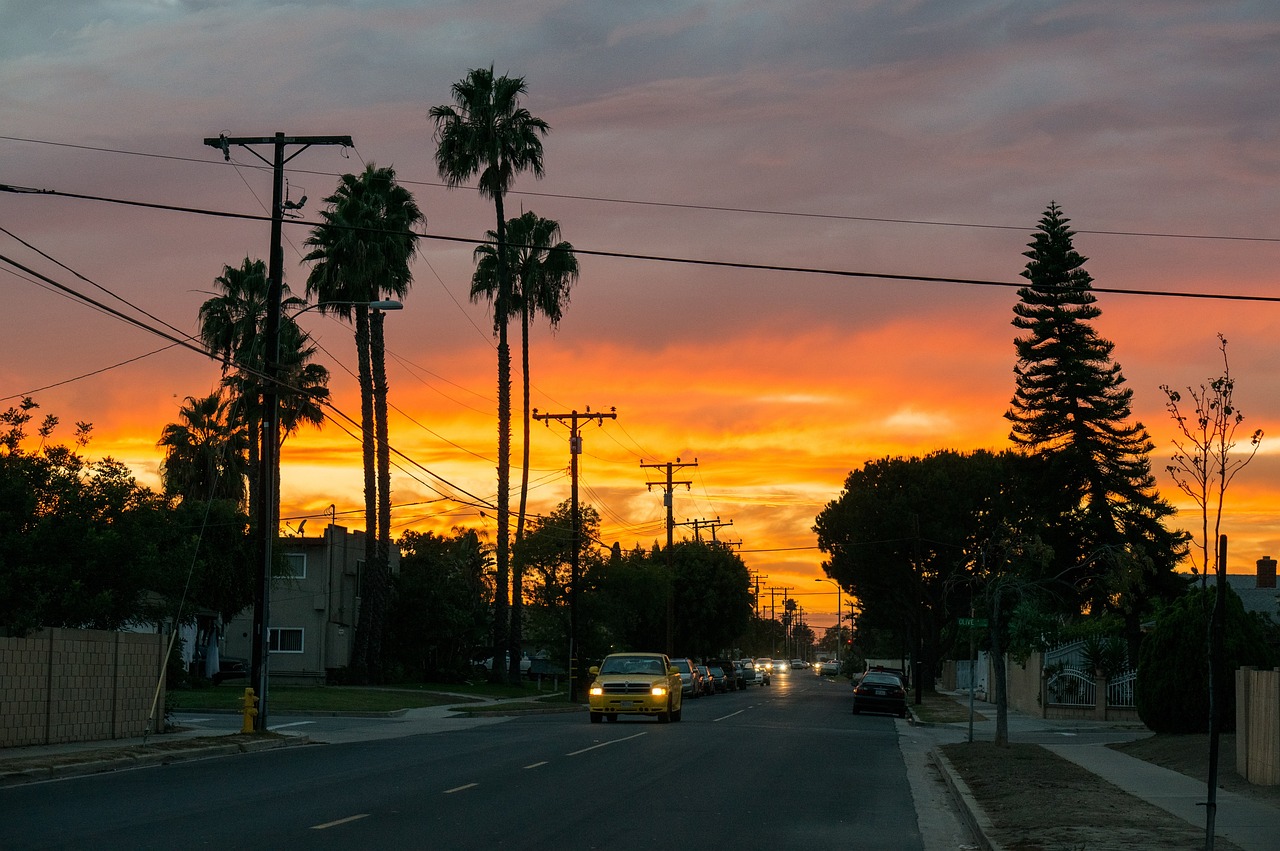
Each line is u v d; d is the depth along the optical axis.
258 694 28.28
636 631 76.44
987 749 26.12
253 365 55.16
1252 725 19.64
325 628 59.38
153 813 14.72
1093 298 53.94
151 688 27.72
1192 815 15.48
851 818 15.73
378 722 36.38
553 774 19.98
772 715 45.28
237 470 56.91
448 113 60.09
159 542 28.22
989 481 68.50
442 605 63.59
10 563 24.62
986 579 29.34
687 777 20.02
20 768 19.17
